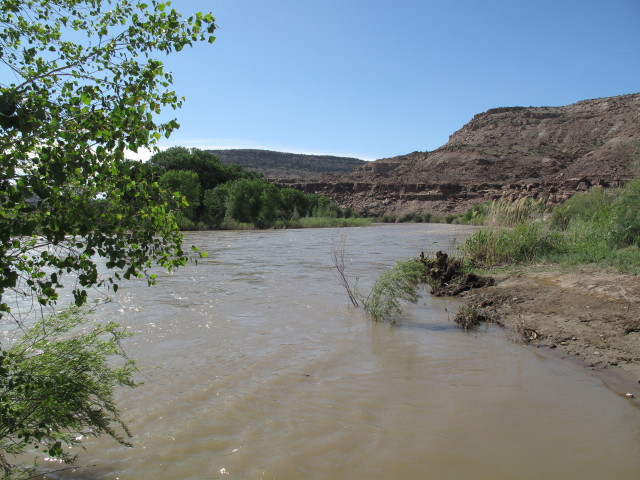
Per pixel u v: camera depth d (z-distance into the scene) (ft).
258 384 16.29
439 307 28.84
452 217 254.68
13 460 11.47
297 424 13.37
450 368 17.84
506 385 16.08
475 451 11.80
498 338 21.83
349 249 69.36
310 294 32.63
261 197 160.45
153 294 32.24
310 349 20.27
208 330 23.13
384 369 17.79
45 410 9.44
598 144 420.77
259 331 23.09
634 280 27.45
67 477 10.70
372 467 11.12
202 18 9.08
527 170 372.58
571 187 253.24
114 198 8.68
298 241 88.69
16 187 7.54
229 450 11.94
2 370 8.88
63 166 7.46
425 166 438.81
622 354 18.24
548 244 42.91
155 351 19.79
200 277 40.50
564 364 18.01
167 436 12.68
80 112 8.03
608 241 41.09
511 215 46.80
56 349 10.62
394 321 24.58
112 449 12.03
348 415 13.91
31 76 8.65
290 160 641.81
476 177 373.20
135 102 8.49
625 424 13.12
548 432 12.75
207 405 14.64
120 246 8.66
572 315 23.56
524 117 535.60
